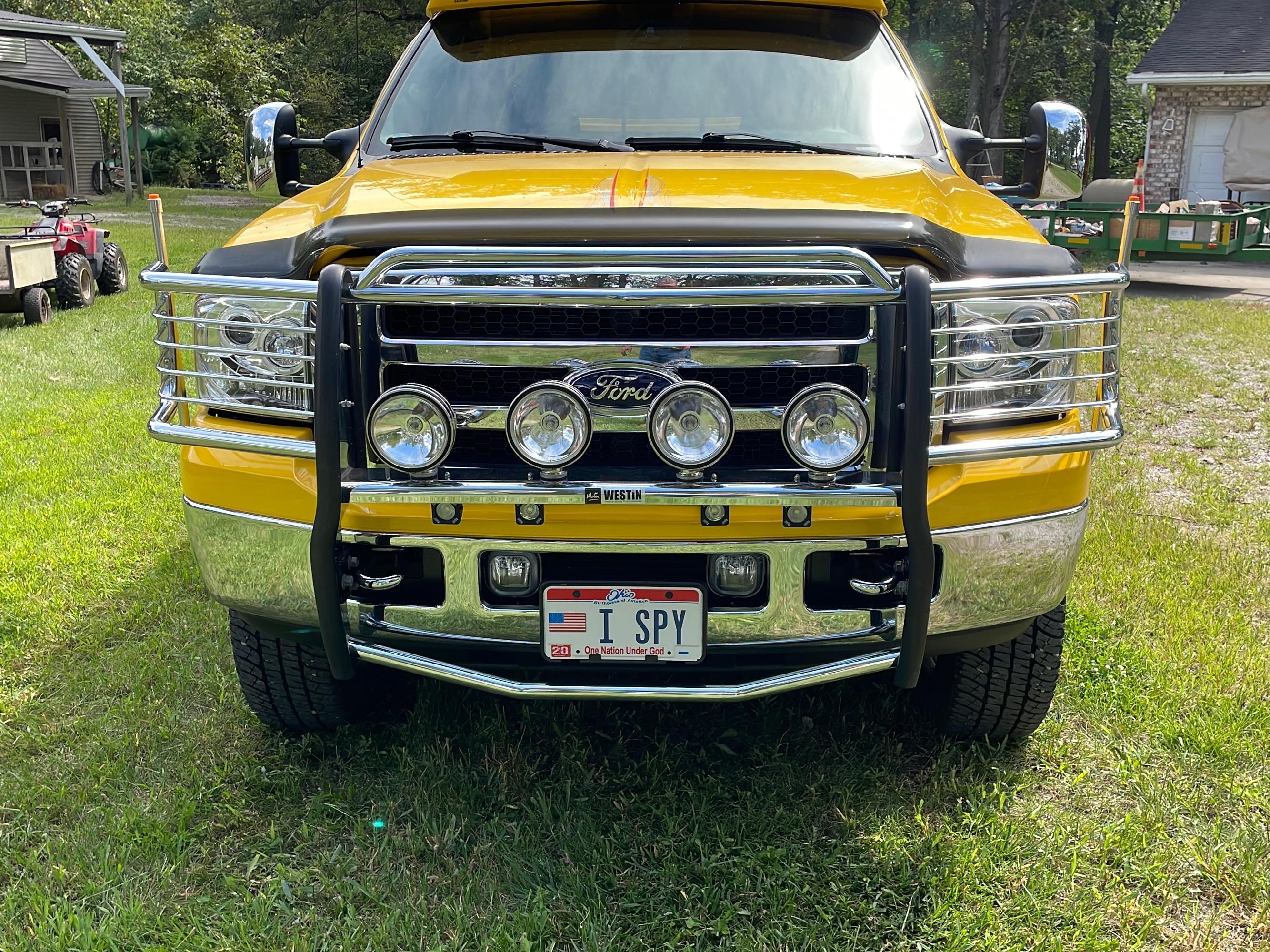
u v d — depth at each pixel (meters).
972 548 2.56
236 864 2.68
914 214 2.56
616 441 2.48
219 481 2.68
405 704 3.41
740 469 2.44
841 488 2.36
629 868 2.66
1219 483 5.69
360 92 34.75
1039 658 2.95
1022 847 2.70
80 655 3.80
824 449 2.30
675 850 2.71
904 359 2.39
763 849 2.69
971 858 2.62
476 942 2.40
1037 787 2.99
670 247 2.34
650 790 2.95
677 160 3.09
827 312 2.44
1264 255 16.17
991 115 28.50
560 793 2.94
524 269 2.31
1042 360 2.59
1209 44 23.77
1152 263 19.73
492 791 2.94
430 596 2.62
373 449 2.38
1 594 4.21
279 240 2.71
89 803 2.92
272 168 4.02
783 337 2.44
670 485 2.36
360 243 2.42
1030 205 17.52
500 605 2.56
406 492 2.39
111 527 4.94
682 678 2.71
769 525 2.46
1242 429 6.90
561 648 2.56
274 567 2.65
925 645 2.65
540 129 3.55
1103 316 2.64
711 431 2.27
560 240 2.38
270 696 3.07
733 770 3.07
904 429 2.38
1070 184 3.88
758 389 2.46
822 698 3.41
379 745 3.20
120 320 11.16
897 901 2.52
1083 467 2.71
